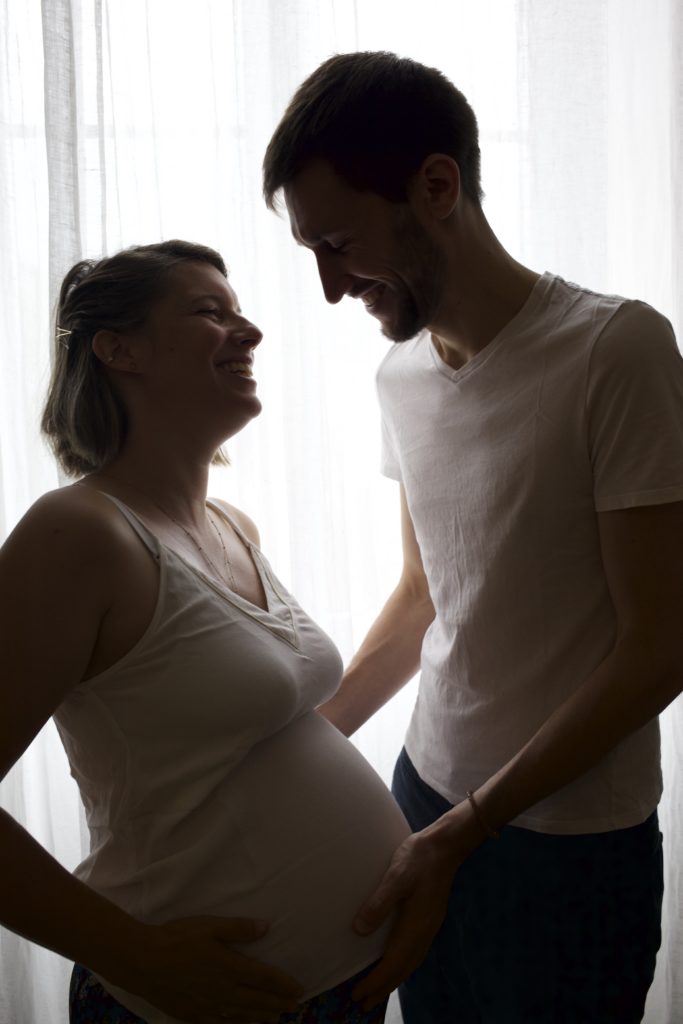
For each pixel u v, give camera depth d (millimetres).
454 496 1187
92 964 967
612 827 1121
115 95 1815
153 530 1078
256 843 1055
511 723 1157
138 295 1137
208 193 1879
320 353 1889
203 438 1183
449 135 1076
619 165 1999
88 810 1122
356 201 1064
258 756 1081
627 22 1976
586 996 1153
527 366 1102
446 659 1232
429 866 1091
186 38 1855
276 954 1053
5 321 1865
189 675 1018
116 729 1029
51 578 962
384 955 1094
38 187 1842
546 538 1095
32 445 1872
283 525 1954
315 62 1859
